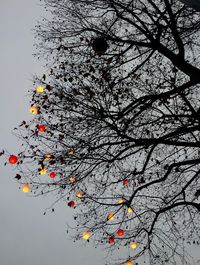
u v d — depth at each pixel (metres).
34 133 7.62
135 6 8.51
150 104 7.26
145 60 8.02
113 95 7.93
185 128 7.16
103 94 7.88
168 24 7.39
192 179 7.65
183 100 8.27
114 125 7.84
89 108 7.68
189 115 7.40
